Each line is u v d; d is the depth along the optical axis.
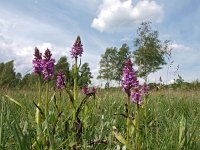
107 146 5.14
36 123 4.37
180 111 8.44
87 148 4.83
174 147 4.61
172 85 16.69
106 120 6.56
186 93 14.16
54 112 5.90
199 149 4.79
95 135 5.52
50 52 4.24
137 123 4.34
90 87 8.09
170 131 5.22
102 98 9.55
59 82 5.31
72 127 4.94
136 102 4.30
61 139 5.00
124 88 4.24
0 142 4.14
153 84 13.65
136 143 4.32
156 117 6.38
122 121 6.46
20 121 5.82
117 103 8.84
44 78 4.19
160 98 10.73
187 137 4.91
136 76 4.21
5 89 10.89
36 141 4.08
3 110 4.71
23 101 8.65
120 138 4.23
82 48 5.01
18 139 3.73
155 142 5.03
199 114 7.53
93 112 6.23
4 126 4.64
